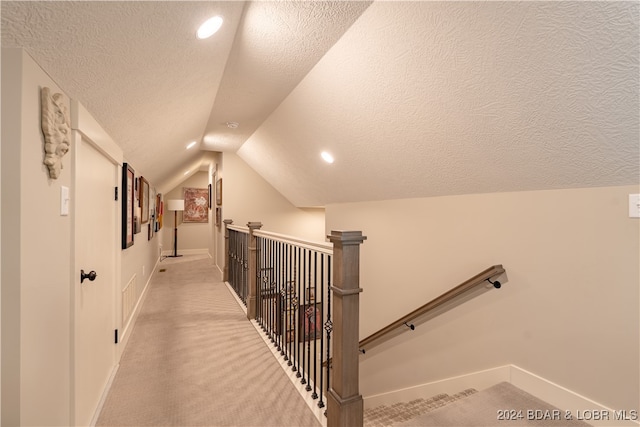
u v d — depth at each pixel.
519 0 1.16
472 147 1.94
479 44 1.39
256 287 3.20
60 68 1.11
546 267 1.82
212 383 2.02
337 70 2.08
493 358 2.12
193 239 8.59
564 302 1.73
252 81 2.40
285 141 3.61
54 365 1.18
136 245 3.28
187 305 3.67
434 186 2.54
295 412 1.74
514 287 2.00
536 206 1.88
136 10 1.08
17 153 0.90
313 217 5.95
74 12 0.91
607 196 1.56
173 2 1.15
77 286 1.38
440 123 1.93
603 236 1.58
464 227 2.36
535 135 1.60
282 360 2.35
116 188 2.23
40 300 1.05
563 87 1.33
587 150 1.48
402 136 2.25
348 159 3.02
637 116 1.24
